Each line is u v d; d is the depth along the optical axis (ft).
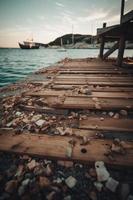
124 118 8.11
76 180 4.52
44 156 5.26
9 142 6.00
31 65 69.05
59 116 8.59
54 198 3.96
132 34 23.29
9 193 4.12
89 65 28.66
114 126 7.14
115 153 5.27
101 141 5.96
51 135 6.44
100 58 41.11
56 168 4.99
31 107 9.35
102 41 39.22
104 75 19.01
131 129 6.85
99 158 5.07
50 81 16.51
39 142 5.97
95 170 4.79
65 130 6.85
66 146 5.69
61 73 21.40
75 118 8.25
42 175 4.65
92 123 7.47
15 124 7.55
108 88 13.24
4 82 32.35
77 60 41.55
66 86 14.06
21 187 4.18
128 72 19.80
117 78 16.92
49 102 9.82
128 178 4.57
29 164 5.04
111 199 3.99
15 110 9.39
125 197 3.96
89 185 4.36
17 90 13.96
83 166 5.03
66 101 10.00
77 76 18.75
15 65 69.00
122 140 6.26
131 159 4.99
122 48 24.49
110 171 4.83
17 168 4.96
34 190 4.12
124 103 9.59
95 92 12.07
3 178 4.59
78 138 6.22
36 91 12.85
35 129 7.06
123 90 12.51
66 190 4.20
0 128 7.18
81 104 9.36
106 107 8.96
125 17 18.33
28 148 5.62
